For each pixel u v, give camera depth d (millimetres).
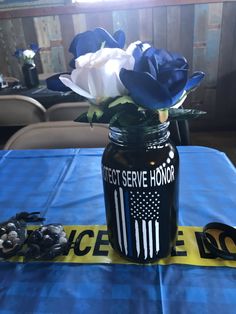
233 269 319
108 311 282
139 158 292
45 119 958
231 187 473
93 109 268
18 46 1790
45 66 1840
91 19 1698
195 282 306
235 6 1606
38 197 476
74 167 568
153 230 316
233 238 358
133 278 316
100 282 313
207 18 1646
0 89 1304
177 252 346
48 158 615
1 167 590
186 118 274
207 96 1836
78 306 289
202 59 1754
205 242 353
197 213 413
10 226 374
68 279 319
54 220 414
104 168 312
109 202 321
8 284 316
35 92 1214
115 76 249
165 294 295
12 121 1035
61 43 1771
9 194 490
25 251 352
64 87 296
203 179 500
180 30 1690
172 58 265
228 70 1773
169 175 301
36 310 287
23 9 1684
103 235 380
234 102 1851
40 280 320
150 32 1709
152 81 227
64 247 350
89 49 304
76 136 740
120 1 1639
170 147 308
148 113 270
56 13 1684
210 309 278
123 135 289
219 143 1727
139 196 302
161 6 1635
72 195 475
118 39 316
